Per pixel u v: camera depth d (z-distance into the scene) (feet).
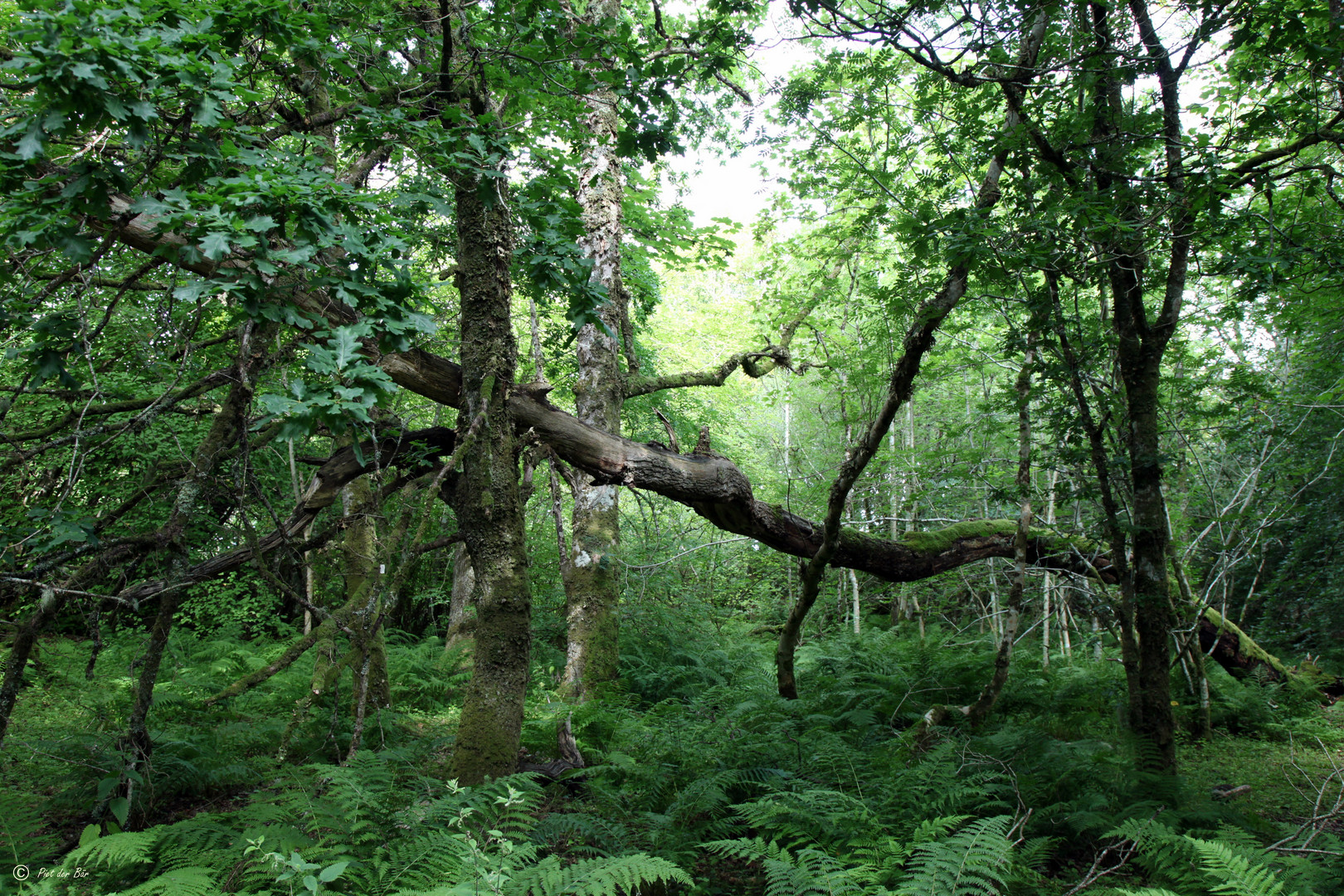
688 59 17.26
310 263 10.71
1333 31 14.71
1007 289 19.25
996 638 37.52
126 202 11.95
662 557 38.29
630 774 17.04
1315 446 32.53
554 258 12.73
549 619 36.99
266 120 15.85
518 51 14.56
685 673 30.07
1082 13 17.52
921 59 15.58
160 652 14.80
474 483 14.64
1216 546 31.71
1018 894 12.61
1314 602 37.06
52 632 26.61
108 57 7.80
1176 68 17.28
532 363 29.45
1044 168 18.22
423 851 10.75
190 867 10.31
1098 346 19.63
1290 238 16.79
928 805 14.87
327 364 9.37
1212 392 29.76
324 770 12.59
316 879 7.59
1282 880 11.66
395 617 46.85
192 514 14.30
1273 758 22.53
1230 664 30.48
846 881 10.83
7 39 7.97
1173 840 12.75
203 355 19.69
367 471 19.17
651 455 17.88
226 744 18.60
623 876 9.19
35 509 11.55
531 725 20.24
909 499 31.91
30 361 11.29
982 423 29.89
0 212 8.99
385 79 15.08
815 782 16.96
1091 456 21.17
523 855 10.11
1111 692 26.58
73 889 10.71
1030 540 25.71
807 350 40.60
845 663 29.94
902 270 17.70
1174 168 16.39
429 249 23.63
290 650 20.30
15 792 14.49
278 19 10.24
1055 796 16.84
